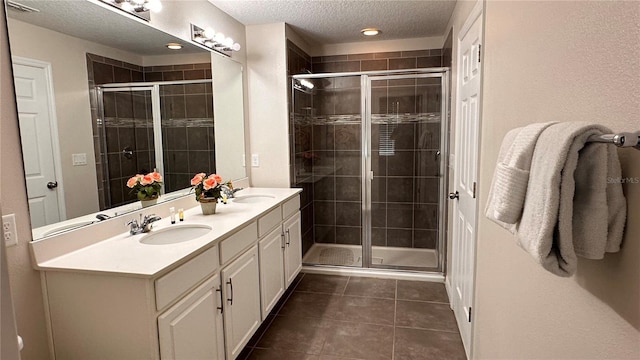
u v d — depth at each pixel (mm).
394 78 3480
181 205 2342
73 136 1608
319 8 2777
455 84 2691
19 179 1355
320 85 3719
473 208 1959
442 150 3340
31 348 1396
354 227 3926
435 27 3301
